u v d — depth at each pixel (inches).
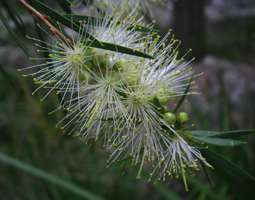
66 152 17.0
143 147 8.2
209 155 8.1
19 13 10.1
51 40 8.4
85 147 17.2
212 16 45.6
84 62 8.0
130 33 8.4
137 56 7.7
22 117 18.3
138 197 16.4
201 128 16.0
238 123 20.4
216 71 29.3
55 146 16.9
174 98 8.2
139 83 8.0
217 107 19.4
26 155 17.2
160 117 8.0
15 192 16.4
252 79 28.2
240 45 40.6
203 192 13.7
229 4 47.0
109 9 9.4
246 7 46.6
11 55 21.3
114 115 7.9
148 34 8.4
